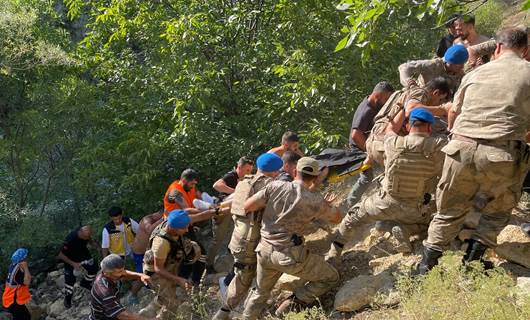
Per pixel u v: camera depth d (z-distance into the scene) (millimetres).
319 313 4863
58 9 13820
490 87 3984
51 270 10445
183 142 8883
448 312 3572
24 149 10406
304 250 4734
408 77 5246
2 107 10750
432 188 4926
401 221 5027
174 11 9469
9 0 11023
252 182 5102
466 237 4773
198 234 8633
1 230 10227
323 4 8086
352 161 5844
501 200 4141
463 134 4039
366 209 5078
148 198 9547
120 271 5320
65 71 10938
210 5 9102
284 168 5500
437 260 4367
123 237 7801
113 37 9719
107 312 5219
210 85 8688
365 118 5820
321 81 7617
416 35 8297
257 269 4922
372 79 8078
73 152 10609
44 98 10430
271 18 8914
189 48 8797
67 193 10836
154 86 9219
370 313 4582
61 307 8797
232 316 5621
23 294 7832
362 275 5121
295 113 8422
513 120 3879
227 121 8867
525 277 4223
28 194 10875
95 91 10414
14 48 10008
